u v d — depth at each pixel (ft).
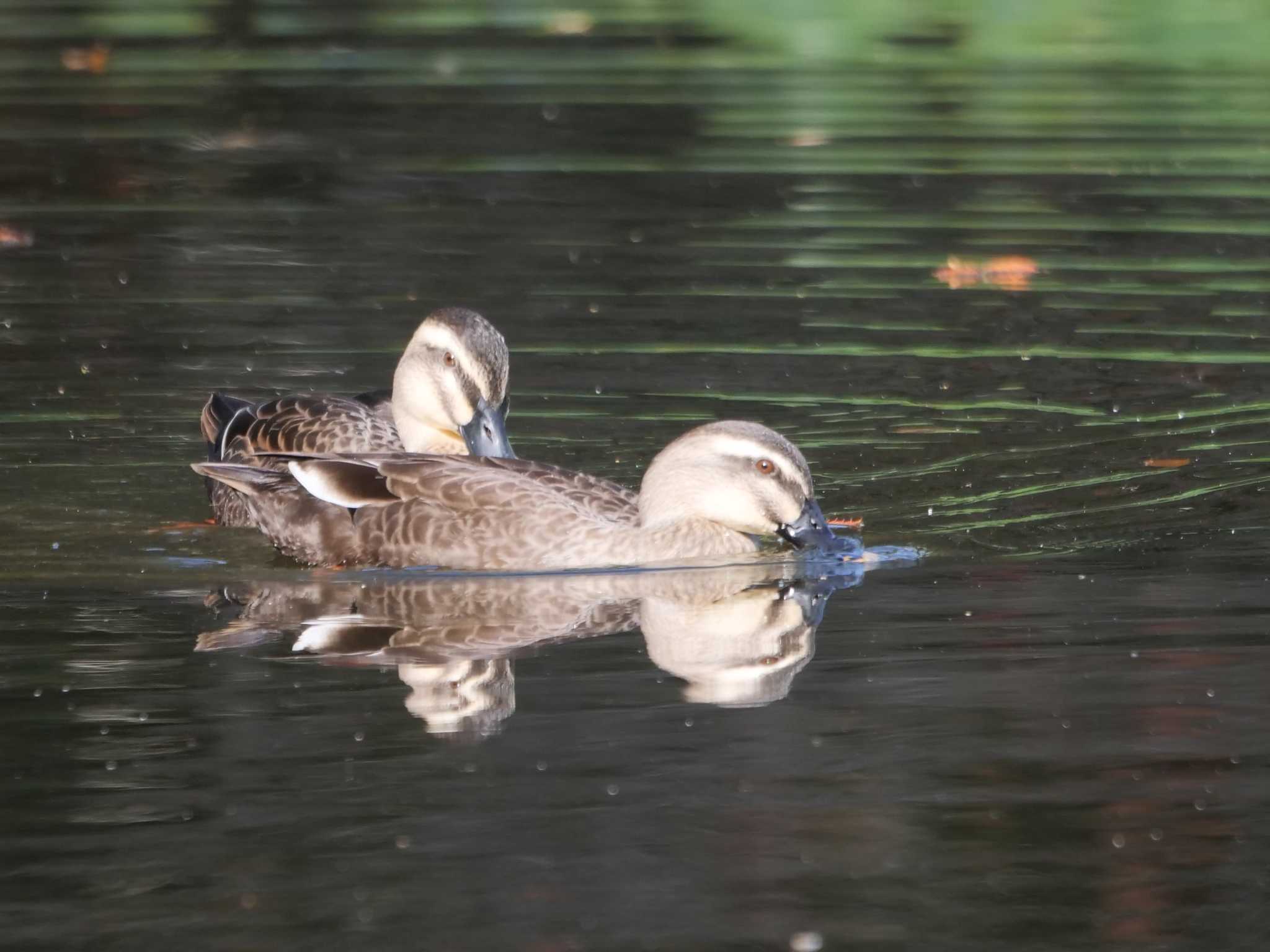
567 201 77.66
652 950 22.49
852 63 104.99
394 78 100.78
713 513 42.96
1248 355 57.98
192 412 53.93
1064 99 96.53
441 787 27.53
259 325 61.62
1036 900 23.84
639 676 33.06
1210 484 46.62
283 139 87.92
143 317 62.23
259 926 23.12
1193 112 93.76
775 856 25.12
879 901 23.80
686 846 25.43
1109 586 38.55
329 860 25.02
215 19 116.37
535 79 100.53
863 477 48.21
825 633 35.76
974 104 95.86
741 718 30.45
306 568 42.68
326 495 43.24
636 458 50.60
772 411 53.88
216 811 26.66
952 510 45.47
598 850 25.25
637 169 82.79
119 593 39.32
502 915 23.39
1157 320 61.98
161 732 29.89
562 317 62.59
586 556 42.34
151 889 24.20
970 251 70.38
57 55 106.73
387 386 56.13
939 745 29.09
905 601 38.04
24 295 64.44
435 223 74.43
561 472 44.86
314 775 28.04
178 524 45.60
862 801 26.91
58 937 22.90
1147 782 27.50
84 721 30.48
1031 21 112.47
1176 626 35.32
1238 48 107.55
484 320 49.44
